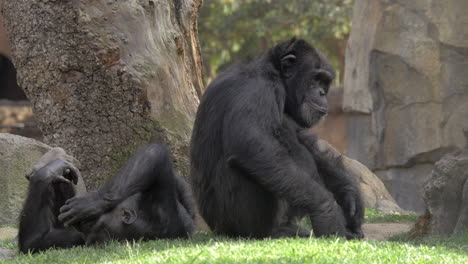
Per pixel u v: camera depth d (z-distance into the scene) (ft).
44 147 46.60
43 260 26.96
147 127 43.80
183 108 45.55
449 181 37.76
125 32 43.50
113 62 43.21
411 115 78.84
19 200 45.55
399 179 81.05
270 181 29.50
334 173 35.06
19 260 27.66
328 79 34.04
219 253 25.25
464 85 75.05
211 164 32.12
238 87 31.32
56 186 31.27
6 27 45.98
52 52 43.65
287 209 33.71
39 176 30.30
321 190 30.04
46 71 44.16
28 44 44.24
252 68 32.32
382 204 58.90
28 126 122.83
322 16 139.13
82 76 43.65
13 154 45.78
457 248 32.89
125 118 43.70
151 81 43.80
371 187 61.05
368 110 83.66
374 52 81.87
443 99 76.23
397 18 79.46
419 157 78.33
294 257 24.32
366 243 27.99
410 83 78.74
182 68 46.62
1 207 45.01
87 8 42.96
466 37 74.79
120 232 30.45
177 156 44.11
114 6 43.37
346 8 141.59
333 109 116.57
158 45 44.96
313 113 33.47
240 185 31.19
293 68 33.35
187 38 49.55
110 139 43.96
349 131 89.92
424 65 77.30
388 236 39.70
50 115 44.86
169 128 44.27
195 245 28.14
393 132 80.79
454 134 75.41
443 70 76.23
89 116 44.01
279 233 33.12
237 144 29.78
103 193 28.71
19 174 45.78
